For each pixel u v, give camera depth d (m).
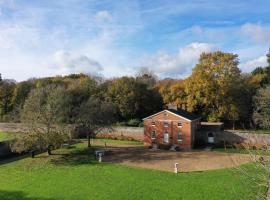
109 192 39.59
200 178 44.78
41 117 56.78
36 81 108.19
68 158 58.19
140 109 92.50
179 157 58.44
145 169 50.41
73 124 69.31
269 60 88.25
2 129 89.06
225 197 36.53
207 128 73.12
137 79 98.38
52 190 40.62
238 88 79.81
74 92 80.94
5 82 105.94
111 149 66.12
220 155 59.03
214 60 79.69
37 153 62.56
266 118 64.81
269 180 16.52
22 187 41.97
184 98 86.38
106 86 95.31
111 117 67.88
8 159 57.94
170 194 38.41
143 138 75.50
